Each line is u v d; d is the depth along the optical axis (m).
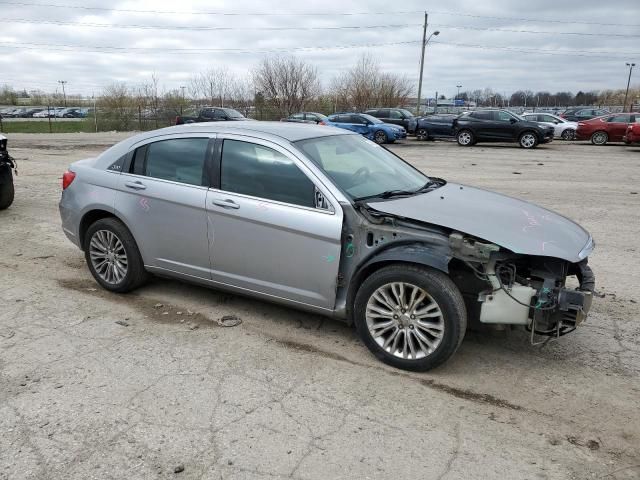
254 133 4.41
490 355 4.07
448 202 4.20
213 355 4.01
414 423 3.21
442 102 95.25
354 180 4.22
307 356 4.02
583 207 9.77
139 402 3.38
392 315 3.80
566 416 3.30
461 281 3.75
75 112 66.88
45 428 3.11
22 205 9.40
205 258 4.56
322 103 50.72
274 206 4.12
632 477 2.77
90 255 5.26
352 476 2.75
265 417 3.24
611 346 4.24
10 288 5.34
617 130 26.02
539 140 24.03
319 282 4.03
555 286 3.64
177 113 41.25
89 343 4.17
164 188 4.67
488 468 2.82
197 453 2.91
